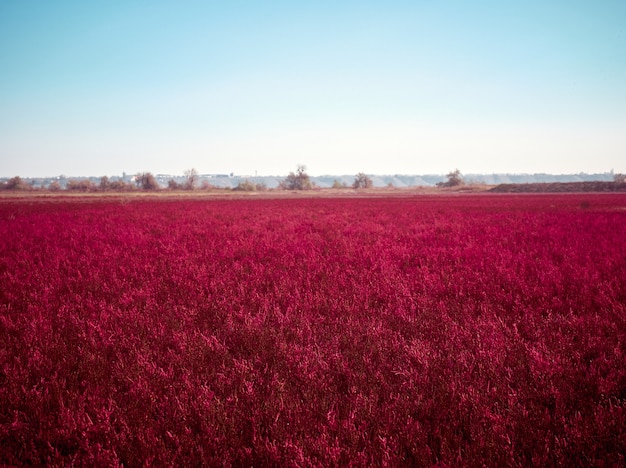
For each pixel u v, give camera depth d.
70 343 4.14
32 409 2.88
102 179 138.00
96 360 3.73
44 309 5.22
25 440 2.62
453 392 3.06
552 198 46.19
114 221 17.95
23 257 8.89
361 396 2.97
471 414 2.79
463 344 4.15
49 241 11.42
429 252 9.43
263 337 4.24
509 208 27.55
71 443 2.61
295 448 2.38
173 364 3.68
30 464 2.50
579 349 3.92
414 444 2.51
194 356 3.80
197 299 5.80
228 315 4.83
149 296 5.93
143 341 4.16
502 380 3.29
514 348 3.95
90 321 4.63
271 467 2.39
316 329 4.57
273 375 3.47
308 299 5.71
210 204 35.78
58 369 3.53
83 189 135.75
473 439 2.54
